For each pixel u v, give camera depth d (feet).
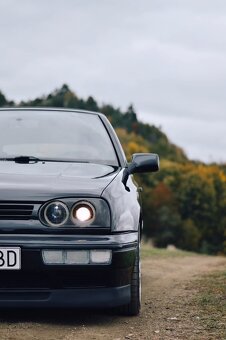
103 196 15.21
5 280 14.74
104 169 17.01
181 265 34.83
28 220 14.84
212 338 14.38
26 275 14.75
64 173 16.08
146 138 636.48
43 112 19.67
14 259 14.60
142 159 17.79
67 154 17.76
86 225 14.93
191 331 15.11
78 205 14.98
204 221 432.25
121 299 15.26
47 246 14.61
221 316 16.83
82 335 14.44
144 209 409.49
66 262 14.67
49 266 14.62
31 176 15.67
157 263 35.09
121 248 15.01
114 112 647.56
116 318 16.47
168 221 402.52
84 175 16.10
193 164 515.50
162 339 14.28
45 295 14.84
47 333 14.48
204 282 24.12
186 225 405.18
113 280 15.01
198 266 34.53
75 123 19.12
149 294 21.04
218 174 465.88
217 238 430.20
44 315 16.31
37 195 14.96
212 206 435.12
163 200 416.46
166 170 449.48
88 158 17.79
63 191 15.08
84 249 14.71
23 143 18.03
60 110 19.89
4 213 14.87
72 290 14.85
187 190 433.89
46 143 18.08
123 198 15.92
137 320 16.34
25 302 14.76
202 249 414.00
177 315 17.07
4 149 17.76
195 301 19.27
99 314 16.74
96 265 14.78
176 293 21.26
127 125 637.71
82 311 16.94
